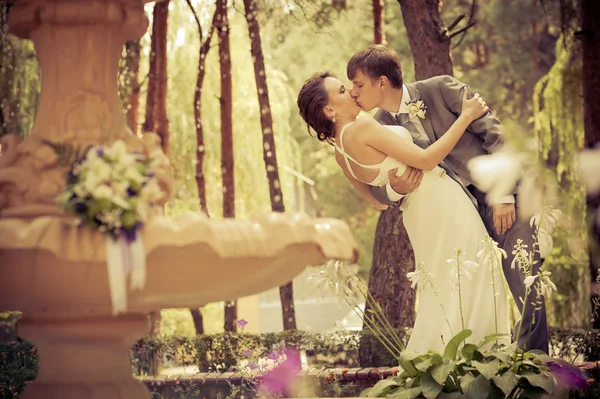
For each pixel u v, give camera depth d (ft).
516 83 46.42
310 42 46.80
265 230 7.38
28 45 25.40
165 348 18.60
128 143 8.46
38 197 7.88
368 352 18.40
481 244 11.59
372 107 12.25
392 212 19.83
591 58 23.13
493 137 11.80
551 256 25.57
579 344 16.49
